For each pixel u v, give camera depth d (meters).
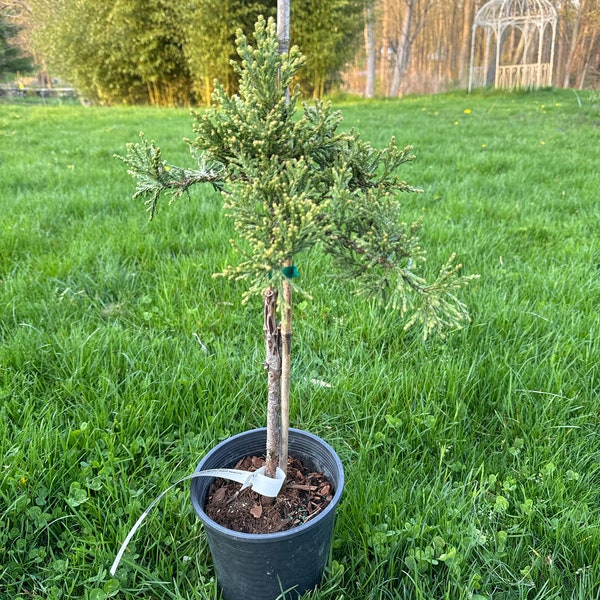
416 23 34.16
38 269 4.01
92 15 21.50
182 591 1.93
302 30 20.47
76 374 2.79
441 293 1.53
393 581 1.96
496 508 2.13
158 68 21.84
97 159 8.12
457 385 2.78
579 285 3.81
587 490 2.25
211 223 5.04
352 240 1.64
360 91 46.19
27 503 2.09
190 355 3.01
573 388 2.78
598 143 9.42
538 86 21.70
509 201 5.91
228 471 1.84
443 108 16.88
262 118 1.64
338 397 2.75
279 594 1.81
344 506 2.14
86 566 1.94
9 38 25.06
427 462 2.45
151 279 4.01
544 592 1.85
